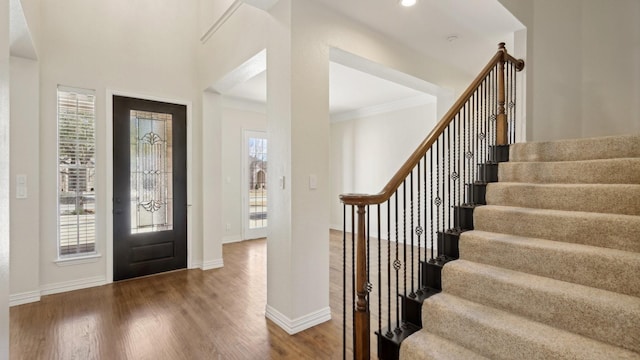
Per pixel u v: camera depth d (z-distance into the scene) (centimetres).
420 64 377
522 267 191
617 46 335
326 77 279
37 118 329
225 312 296
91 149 371
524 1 318
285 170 263
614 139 233
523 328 158
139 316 288
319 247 276
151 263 407
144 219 403
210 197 443
